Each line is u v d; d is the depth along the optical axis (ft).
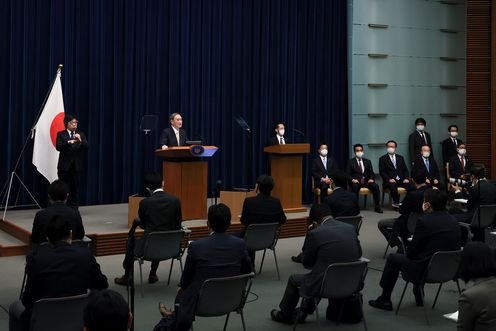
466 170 40.14
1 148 32.83
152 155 37.01
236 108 39.29
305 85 41.42
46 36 33.60
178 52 37.32
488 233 25.30
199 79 38.01
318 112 41.81
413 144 42.57
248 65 39.58
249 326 18.34
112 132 35.78
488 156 45.34
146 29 36.29
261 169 40.14
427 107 44.37
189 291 15.10
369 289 22.38
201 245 15.26
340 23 42.24
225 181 39.24
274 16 40.09
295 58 40.86
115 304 7.50
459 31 45.16
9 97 32.71
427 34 44.24
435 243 18.33
